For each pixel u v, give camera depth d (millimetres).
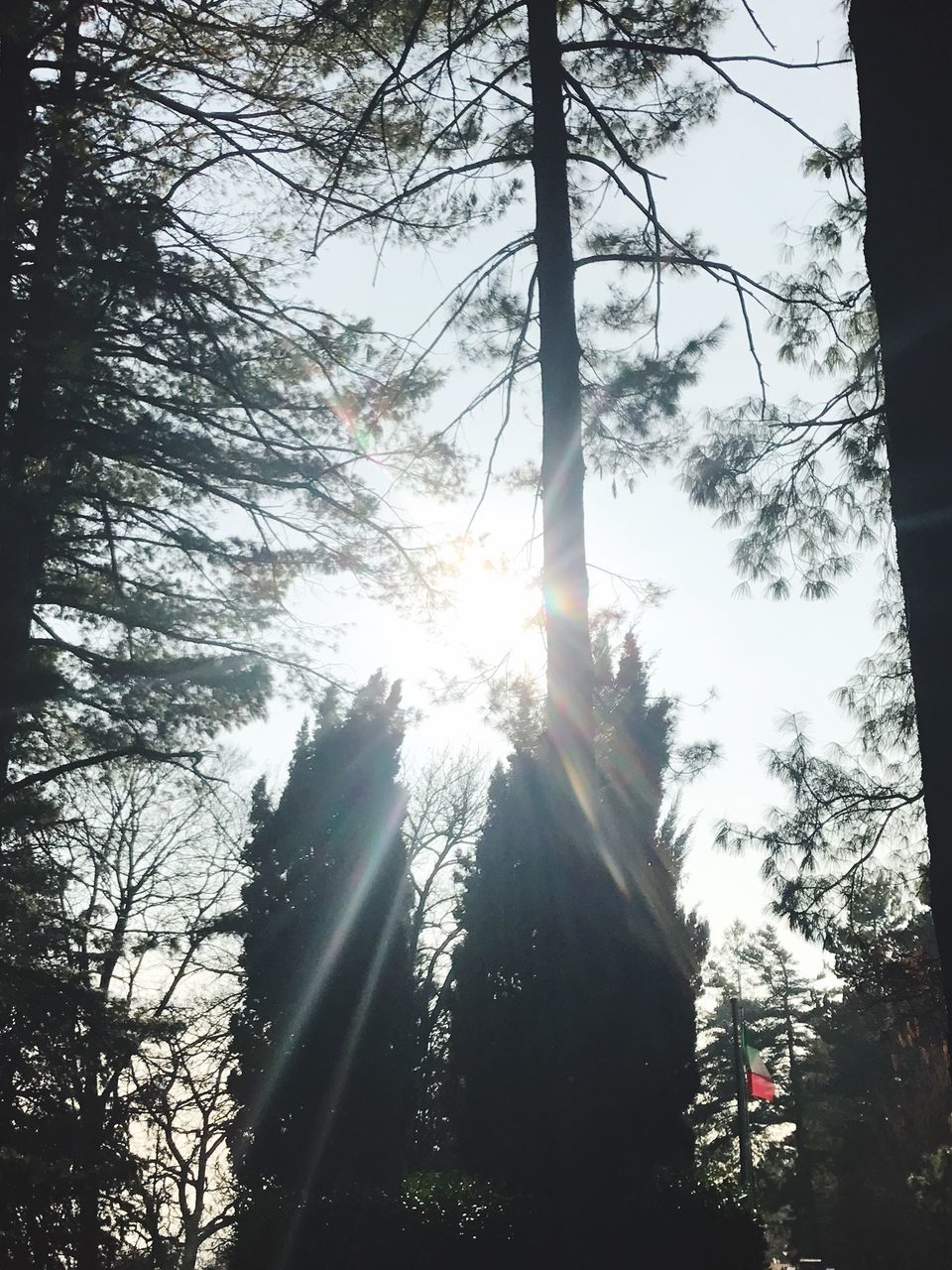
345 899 16578
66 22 13109
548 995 9094
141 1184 15234
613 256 9703
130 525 14766
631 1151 8953
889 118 2977
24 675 12219
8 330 12016
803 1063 49000
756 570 11875
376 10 10312
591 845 8898
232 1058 16953
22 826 13797
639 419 9844
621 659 14336
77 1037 13625
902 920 14297
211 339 13789
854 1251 41969
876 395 11430
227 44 12953
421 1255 8984
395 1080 15844
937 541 2672
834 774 12164
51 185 12805
